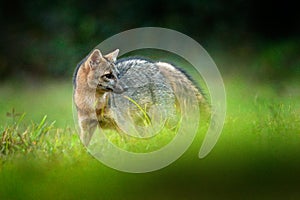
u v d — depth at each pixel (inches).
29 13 1252.5
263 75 1024.9
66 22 1243.8
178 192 336.5
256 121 517.7
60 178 372.2
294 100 698.2
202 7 1282.0
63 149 468.1
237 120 532.4
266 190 330.3
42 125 542.9
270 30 1305.4
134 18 1273.4
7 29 1233.4
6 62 1180.5
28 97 914.1
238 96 735.1
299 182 339.6
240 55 1201.4
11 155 456.4
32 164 406.6
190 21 1279.5
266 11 1305.4
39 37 1227.2
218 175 356.5
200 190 336.8
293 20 1307.8
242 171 359.6
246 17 1299.2
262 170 359.3
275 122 508.1
